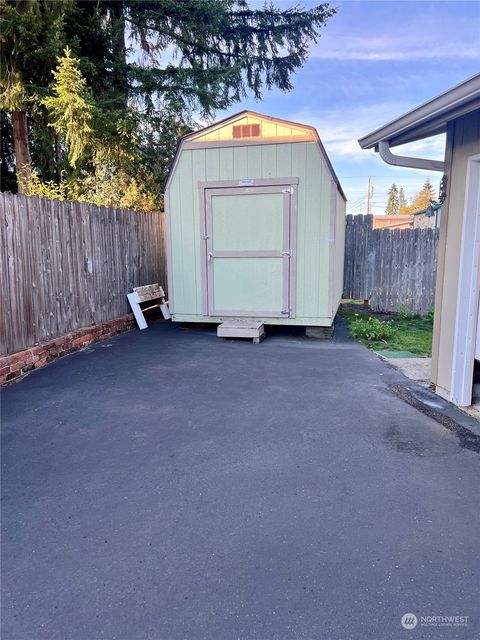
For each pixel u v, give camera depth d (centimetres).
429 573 180
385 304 877
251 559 189
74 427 326
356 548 195
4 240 422
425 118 312
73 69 827
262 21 1140
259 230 617
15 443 300
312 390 402
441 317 390
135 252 712
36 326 473
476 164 346
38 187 772
